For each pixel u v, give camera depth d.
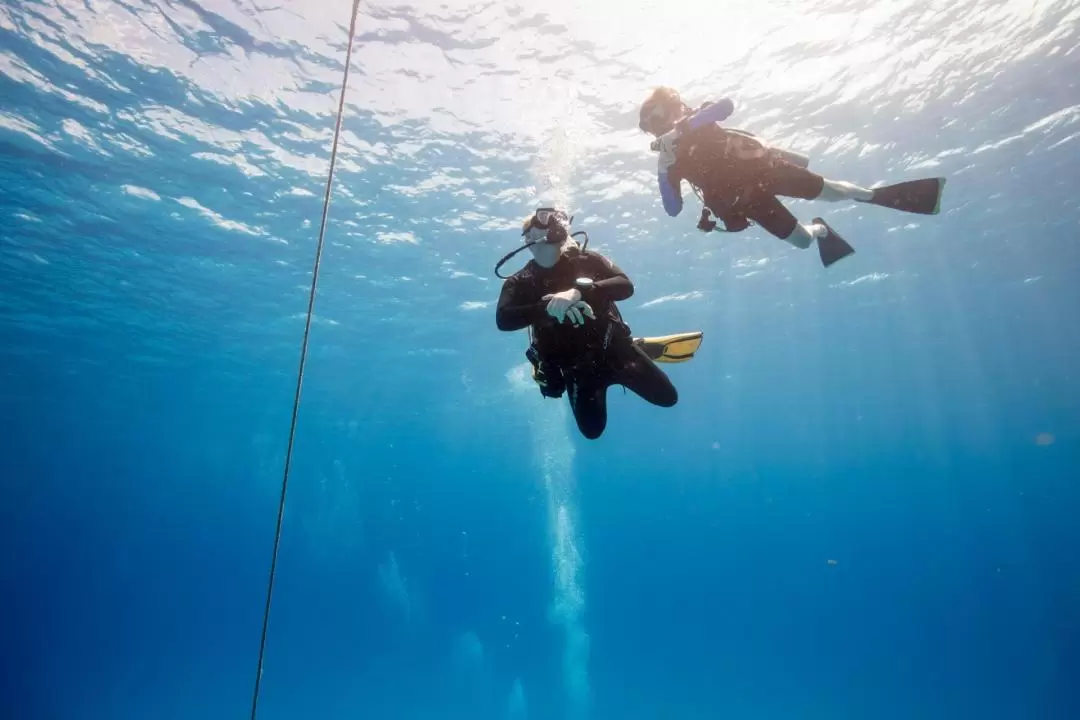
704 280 23.59
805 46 12.57
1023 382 42.53
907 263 24.05
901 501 95.25
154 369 30.64
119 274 20.64
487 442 47.03
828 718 37.44
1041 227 21.69
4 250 18.89
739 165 3.62
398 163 15.16
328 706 40.94
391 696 43.38
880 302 27.88
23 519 85.94
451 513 82.50
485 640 66.38
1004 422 53.72
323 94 12.84
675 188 3.90
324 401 36.59
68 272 20.42
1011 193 19.28
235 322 24.95
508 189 16.53
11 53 11.63
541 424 41.91
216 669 71.12
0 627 107.81
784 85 13.53
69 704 44.09
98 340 26.61
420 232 18.53
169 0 10.60
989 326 31.81
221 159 14.80
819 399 45.00
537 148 14.89
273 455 52.00
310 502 72.81
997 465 72.88
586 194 16.94
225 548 102.56
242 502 73.06
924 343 34.19
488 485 67.06
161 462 55.41
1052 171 18.14
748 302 26.34
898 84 13.87
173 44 11.52
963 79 13.91
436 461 54.56
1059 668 64.75
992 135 16.06
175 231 18.03
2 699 44.84
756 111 14.19
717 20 11.77
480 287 22.70
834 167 16.77
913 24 12.28
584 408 3.57
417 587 113.88
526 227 3.40
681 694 43.69
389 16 11.20
